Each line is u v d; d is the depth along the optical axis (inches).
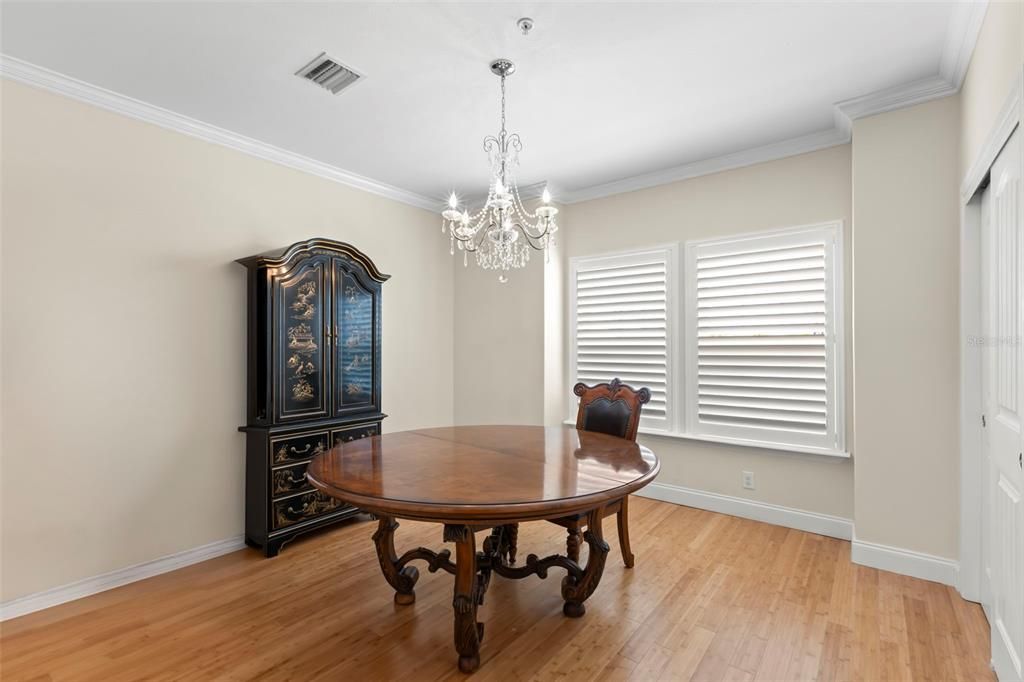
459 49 89.7
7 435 91.1
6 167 91.7
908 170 103.9
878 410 107.0
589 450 94.3
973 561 92.9
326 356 132.1
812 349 129.4
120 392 105.4
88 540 100.3
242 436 126.0
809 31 84.7
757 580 102.3
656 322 156.6
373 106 110.9
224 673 74.4
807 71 97.0
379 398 147.8
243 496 125.6
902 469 104.4
